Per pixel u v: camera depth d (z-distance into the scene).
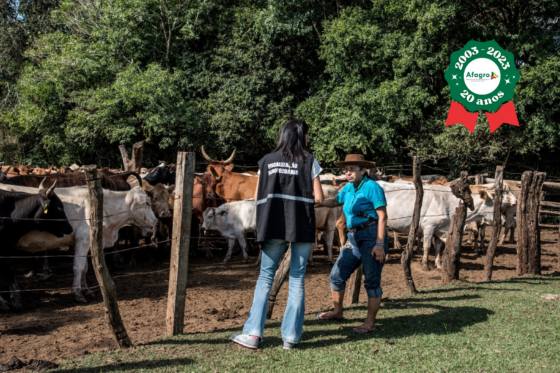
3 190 6.02
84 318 5.64
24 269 8.61
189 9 24.19
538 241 8.23
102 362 3.82
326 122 20.45
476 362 3.93
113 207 7.17
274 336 4.51
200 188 10.66
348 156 4.55
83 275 6.63
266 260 4.18
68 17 24.16
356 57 19.98
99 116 20.88
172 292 4.53
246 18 23.66
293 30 21.94
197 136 22.44
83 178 8.58
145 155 23.98
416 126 19.52
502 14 18.75
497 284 7.21
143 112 21.27
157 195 9.13
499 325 4.92
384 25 20.48
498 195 7.70
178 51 25.41
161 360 3.86
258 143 23.45
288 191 4.01
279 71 22.12
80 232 6.51
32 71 22.70
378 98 17.94
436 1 17.06
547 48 17.02
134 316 5.69
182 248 4.49
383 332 4.66
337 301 5.02
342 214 9.35
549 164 19.61
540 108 16.59
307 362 3.85
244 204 9.37
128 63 23.52
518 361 3.96
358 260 4.74
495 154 18.94
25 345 4.61
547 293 6.50
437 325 4.91
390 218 9.10
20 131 24.48
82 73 22.48
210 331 4.82
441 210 8.79
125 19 22.36
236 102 22.20
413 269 9.02
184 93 24.23
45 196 5.71
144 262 9.53
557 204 12.15
